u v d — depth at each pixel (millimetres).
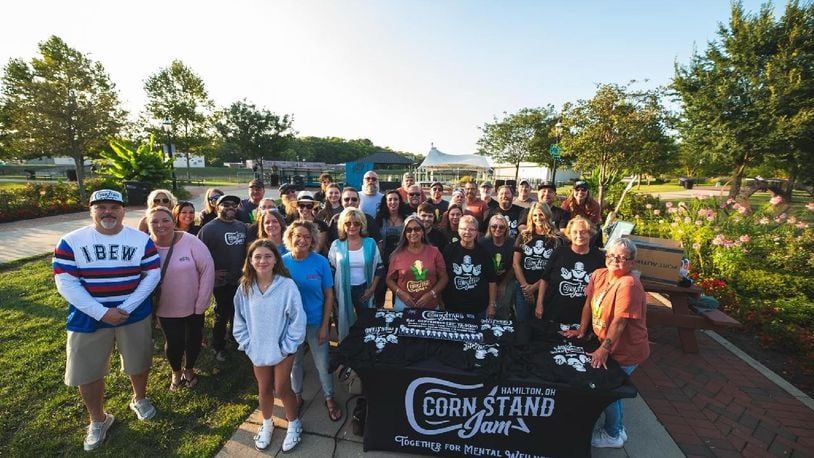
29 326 4348
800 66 12273
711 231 6637
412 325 2877
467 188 5566
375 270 3467
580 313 3076
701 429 2850
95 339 2615
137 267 2744
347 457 2584
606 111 12227
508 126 30672
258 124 32125
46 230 9922
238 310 2619
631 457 2590
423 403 2514
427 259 3328
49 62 14445
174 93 25172
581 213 5285
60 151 13977
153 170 15891
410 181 6609
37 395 3172
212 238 3656
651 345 4152
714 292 5000
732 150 13484
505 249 3828
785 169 14375
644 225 8992
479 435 2520
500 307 3834
